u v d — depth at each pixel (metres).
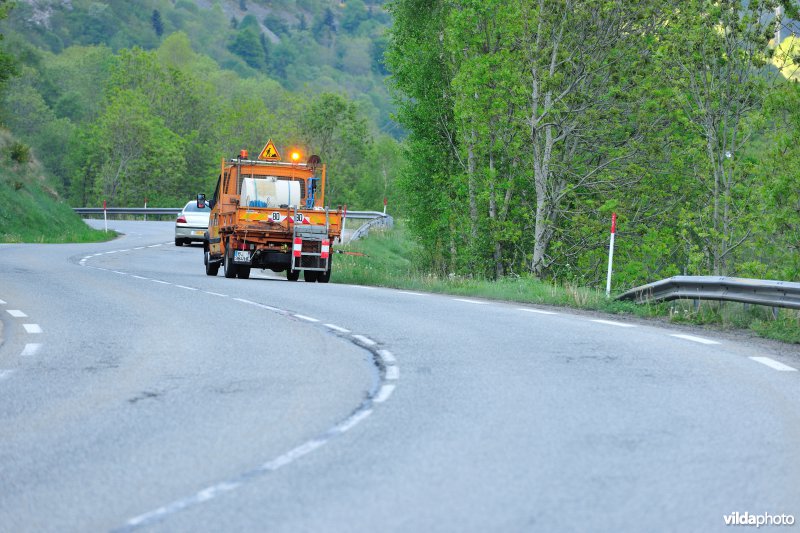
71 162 194.88
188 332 23.66
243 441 12.50
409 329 24.34
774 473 10.97
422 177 68.75
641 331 24.53
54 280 38.56
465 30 59.94
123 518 9.27
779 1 53.75
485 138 61.09
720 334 24.61
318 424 13.52
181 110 195.25
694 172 58.31
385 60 70.25
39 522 9.17
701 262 58.56
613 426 13.42
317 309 29.16
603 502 9.80
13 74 92.38
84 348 20.97
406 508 9.56
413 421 13.73
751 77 55.19
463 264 61.66
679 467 11.20
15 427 13.38
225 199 45.28
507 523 9.09
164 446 12.23
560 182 58.00
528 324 25.66
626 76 54.41
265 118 192.12
